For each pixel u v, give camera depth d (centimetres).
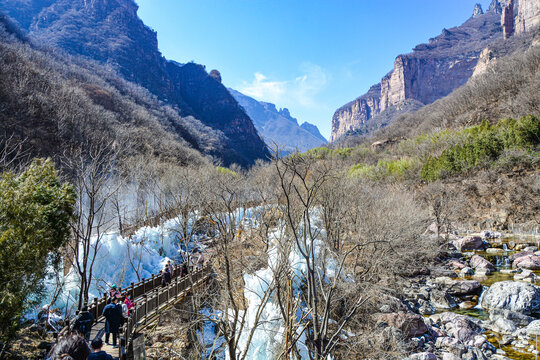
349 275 1633
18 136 3966
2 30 8650
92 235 2106
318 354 965
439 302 1912
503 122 5194
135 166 3478
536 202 3666
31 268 940
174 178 3403
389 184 4225
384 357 1230
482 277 2297
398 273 2098
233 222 1566
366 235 1708
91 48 16100
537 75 6097
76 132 4497
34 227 987
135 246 2234
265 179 2467
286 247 1147
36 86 5466
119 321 1009
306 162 1197
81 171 1639
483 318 1697
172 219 2877
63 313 1370
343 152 5419
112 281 1820
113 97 8538
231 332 943
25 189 1055
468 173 4572
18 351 949
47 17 17762
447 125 7938
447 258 2792
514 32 18300
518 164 4138
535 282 2075
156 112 11256
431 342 1454
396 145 7319
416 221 2373
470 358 1296
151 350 1196
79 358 366
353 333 1379
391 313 1531
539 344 1382
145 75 17225
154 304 1362
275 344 1113
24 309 948
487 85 7594
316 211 2200
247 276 1416
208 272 1753
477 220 4047
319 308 1309
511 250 2992
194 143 11256
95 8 19788
